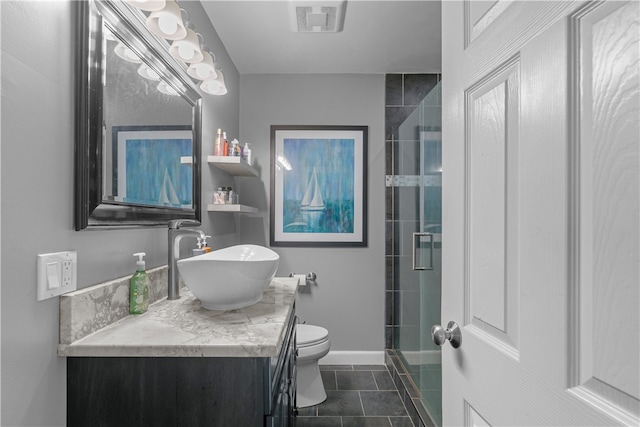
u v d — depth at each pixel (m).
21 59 0.77
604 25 0.41
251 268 1.10
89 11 0.97
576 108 0.45
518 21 0.56
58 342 0.88
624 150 0.39
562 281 0.47
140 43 1.27
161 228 1.48
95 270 1.03
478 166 0.69
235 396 0.90
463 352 0.74
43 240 0.83
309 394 2.25
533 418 0.52
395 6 2.03
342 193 2.93
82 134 0.95
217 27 2.25
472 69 0.71
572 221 0.45
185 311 1.19
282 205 2.92
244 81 2.93
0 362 0.72
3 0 0.72
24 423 0.78
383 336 2.91
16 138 0.75
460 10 0.77
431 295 2.01
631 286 0.38
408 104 2.94
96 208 1.00
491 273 0.64
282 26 2.24
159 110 1.43
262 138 2.93
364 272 2.92
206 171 2.07
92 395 0.91
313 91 2.94
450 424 0.81
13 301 0.75
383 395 2.38
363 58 2.68
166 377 0.90
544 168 0.50
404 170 2.63
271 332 0.98
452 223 0.80
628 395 0.38
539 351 0.51
